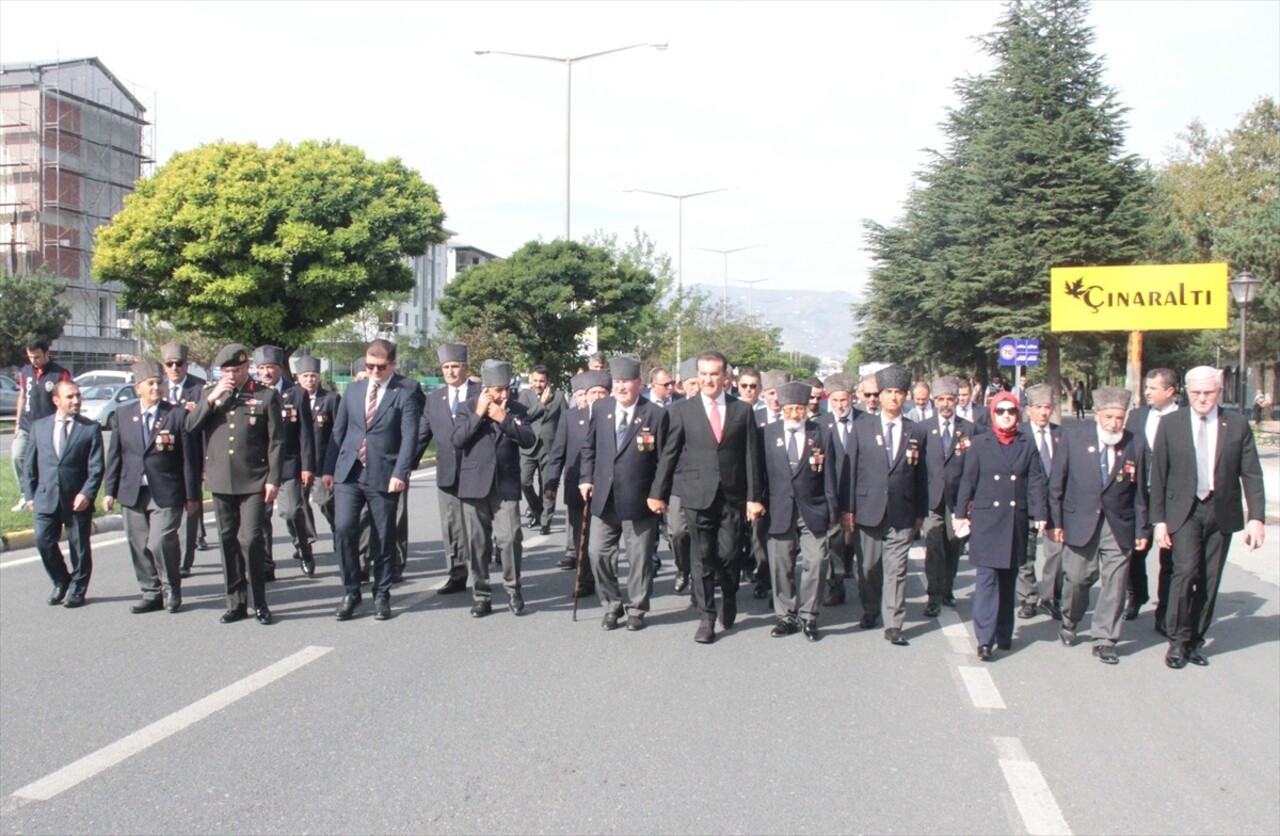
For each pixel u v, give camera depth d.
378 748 5.30
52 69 50.19
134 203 32.12
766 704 6.13
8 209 48.72
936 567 8.76
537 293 31.58
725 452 7.67
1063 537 7.56
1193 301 19.80
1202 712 6.19
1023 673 7.00
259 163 32.09
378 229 32.94
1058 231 33.72
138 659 6.92
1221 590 10.22
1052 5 35.25
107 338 52.38
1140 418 8.80
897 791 4.85
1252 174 46.03
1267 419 42.19
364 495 8.22
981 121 40.00
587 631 7.91
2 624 7.90
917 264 41.31
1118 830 4.48
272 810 4.55
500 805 4.62
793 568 7.88
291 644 7.35
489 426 8.27
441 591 9.21
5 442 26.44
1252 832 4.48
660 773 5.01
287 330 33.31
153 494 8.13
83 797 4.68
